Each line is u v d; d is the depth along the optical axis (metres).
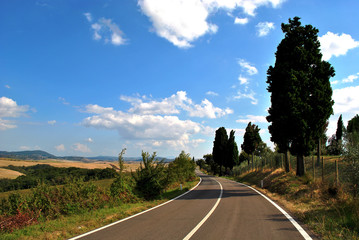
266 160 39.66
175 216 9.54
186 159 34.66
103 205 12.11
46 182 11.55
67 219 9.48
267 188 22.33
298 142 20.89
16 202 9.80
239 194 17.80
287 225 7.55
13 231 7.94
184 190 22.58
